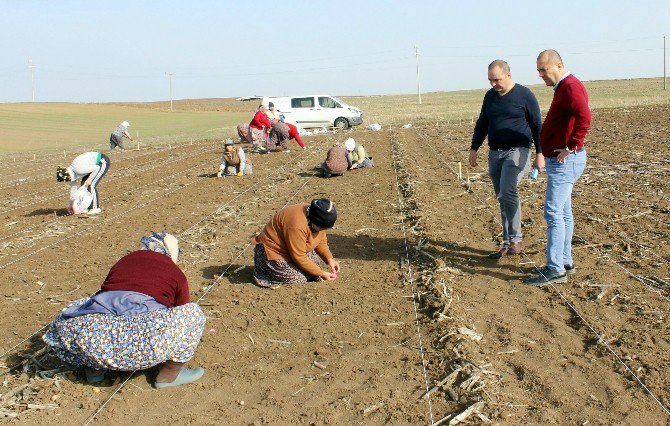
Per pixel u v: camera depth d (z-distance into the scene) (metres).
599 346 5.52
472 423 4.45
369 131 31.73
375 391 4.98
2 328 6.44
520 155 7.64
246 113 69.44
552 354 5.45
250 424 4.61
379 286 7.24
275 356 5.67
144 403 4.95
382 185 13.88
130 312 4.95
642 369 5.10
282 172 16.75
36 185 17.19
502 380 5.03
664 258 7.64
